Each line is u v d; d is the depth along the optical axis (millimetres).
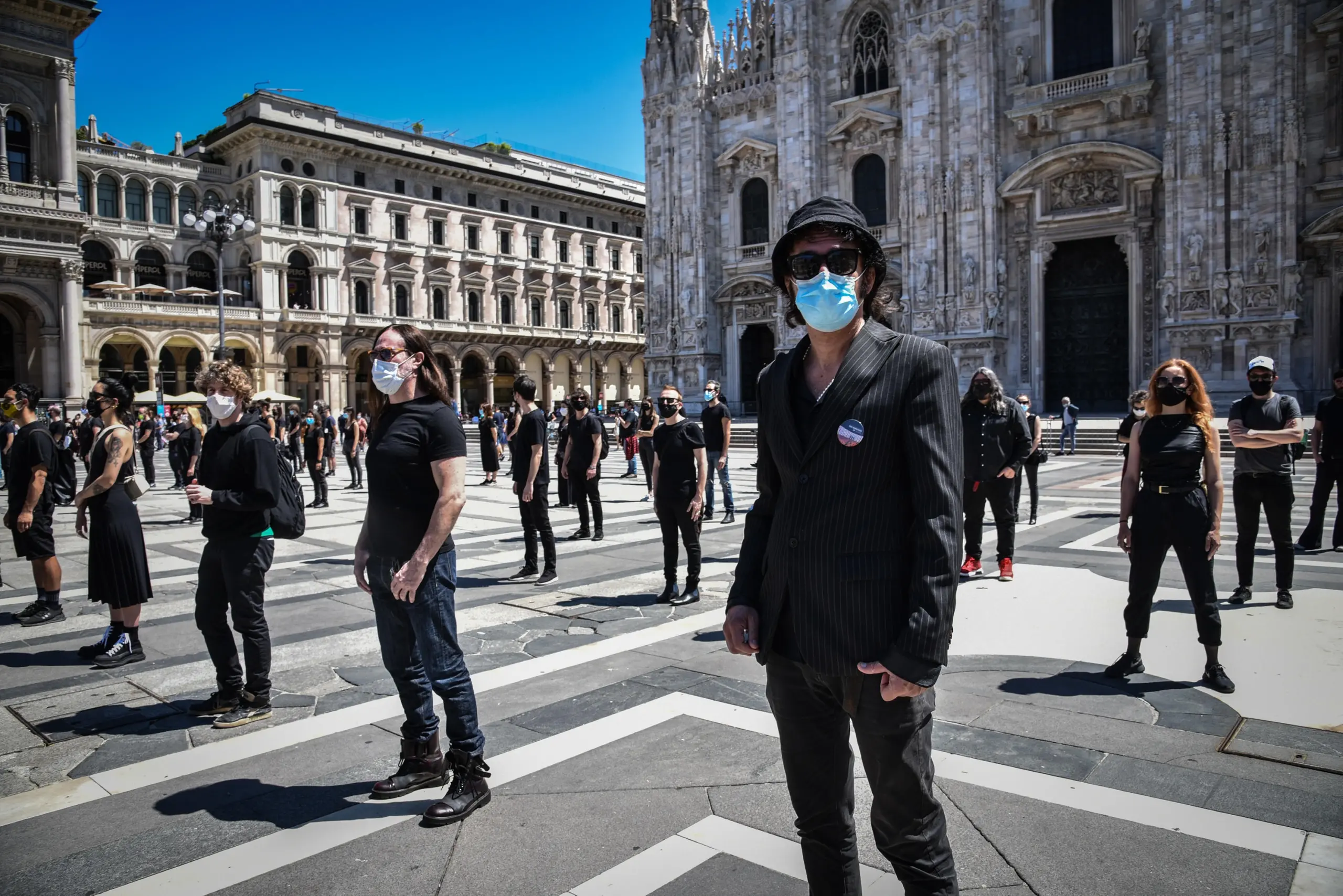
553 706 5535
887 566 2516
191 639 7324
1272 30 27766
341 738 5105
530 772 4566
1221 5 28594
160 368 49406
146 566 6672
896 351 2553
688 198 42750
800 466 2617
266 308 52531
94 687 6102
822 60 38656
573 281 68500
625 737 5000
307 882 3539
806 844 2814
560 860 3676
